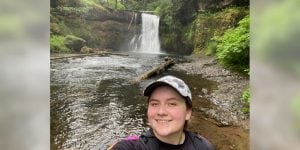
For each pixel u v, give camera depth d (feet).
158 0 81.05
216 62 34.19
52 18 58.95
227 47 26.50
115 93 23.84
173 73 31.17
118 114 18.37
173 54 60.44
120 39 72.84
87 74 32.45
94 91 24.58
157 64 41.09
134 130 15.64
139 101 21.31
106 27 71.31
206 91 22.08
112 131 15.58
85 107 19.92
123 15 73.87
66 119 17.48
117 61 45.09
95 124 16.66
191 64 37.09
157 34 70.13
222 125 14.84
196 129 14.29
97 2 79.20
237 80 24.25
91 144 14.10
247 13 43.80
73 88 25.61
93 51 56.29
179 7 62.75
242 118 15.72
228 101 18.99
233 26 44.29
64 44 54.44
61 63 40.63
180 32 63.16
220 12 49.70
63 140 14.51
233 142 12.84
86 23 67.87
